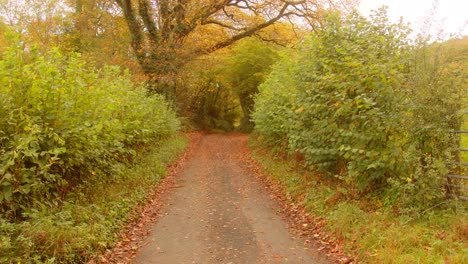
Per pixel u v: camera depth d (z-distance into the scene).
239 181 13.99
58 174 7.50
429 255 5.50
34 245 5.63
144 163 14.25
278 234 7.85
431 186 7.02
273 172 13.91
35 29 29.67
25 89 6.74
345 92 8.49
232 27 32.41
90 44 29.05
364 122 8.17
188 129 36.78
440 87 7.14
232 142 33.03
